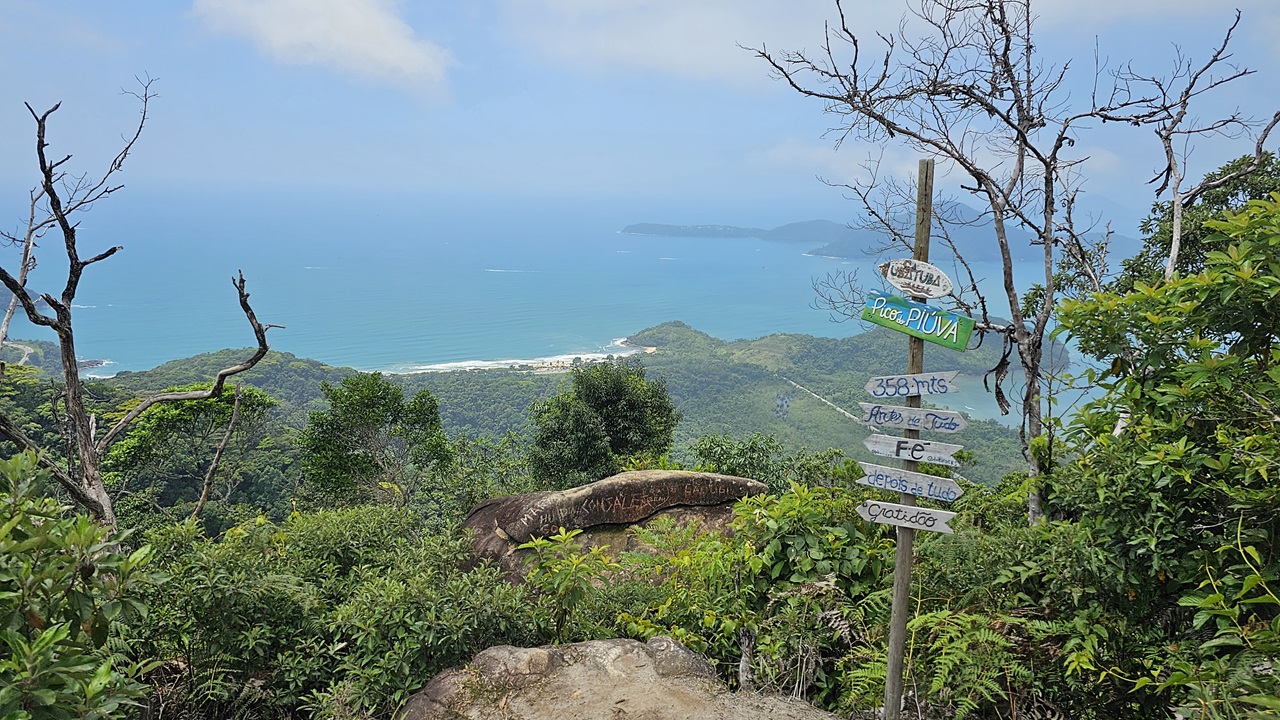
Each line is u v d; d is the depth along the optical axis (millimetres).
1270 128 6566
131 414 7324
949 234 6609
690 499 9633
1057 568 4590
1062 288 8945
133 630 4863
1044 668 4383
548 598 5383
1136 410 4488
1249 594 3828
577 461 20969
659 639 4789
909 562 3951
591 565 5531
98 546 3422
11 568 3080
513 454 21219
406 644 4676
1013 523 5945
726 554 5598
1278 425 3855
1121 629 4277
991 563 4855
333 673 5129
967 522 5734
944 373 3789
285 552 7082
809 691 4746
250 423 25203
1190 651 3961
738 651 5125
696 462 15992
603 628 5500
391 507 9055
